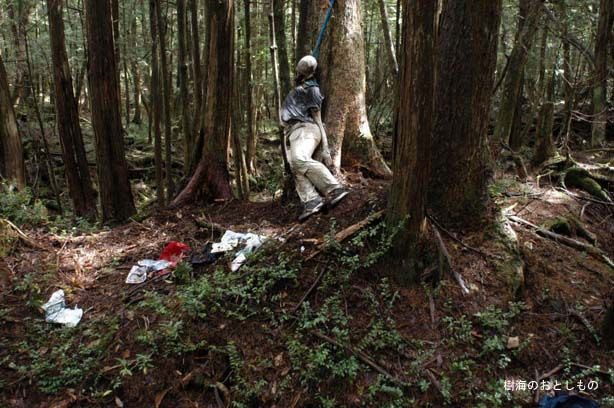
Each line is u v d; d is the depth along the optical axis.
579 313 3.91
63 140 5.84
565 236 5.24
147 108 13.07
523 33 7.25
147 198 9.68
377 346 3.49
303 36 5.48
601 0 7.52
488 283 3.96
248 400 3.34
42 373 3.53
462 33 3.97
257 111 11.52
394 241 3.92
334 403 3.23
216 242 4.82
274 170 9.77
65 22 11.42
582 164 7.00
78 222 5.61
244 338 3.66
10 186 6.21
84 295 4.30
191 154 6.34
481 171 4.27
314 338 3.61
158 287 4.25
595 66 7.36
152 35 6.51
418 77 3.38
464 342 3.55
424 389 3.27
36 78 10.70
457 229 4.29
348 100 5.25
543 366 3.53
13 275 4.50
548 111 7.19
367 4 10.38
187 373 3.51
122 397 3.40
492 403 3.22
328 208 4.60
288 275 3.90
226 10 5.54
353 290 3.88
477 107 4.09
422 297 3.85
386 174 5.33
